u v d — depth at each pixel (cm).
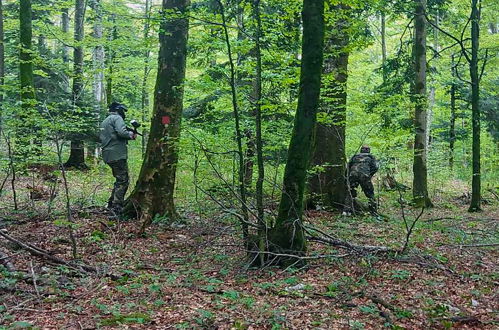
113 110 941
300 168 638
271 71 786
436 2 1559
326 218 1050
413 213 1212
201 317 457
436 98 2598
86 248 710
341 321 462
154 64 1755
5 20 1864
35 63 1395
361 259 685
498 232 952
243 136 902
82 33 1723
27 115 950
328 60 1087
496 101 1902
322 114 984
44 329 423
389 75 1603
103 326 433
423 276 627
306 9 606
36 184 1245
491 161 2583
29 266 596
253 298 528
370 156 1130
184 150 899
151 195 888
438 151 2141
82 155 1667
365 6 944
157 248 743
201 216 932
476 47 1339
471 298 543
